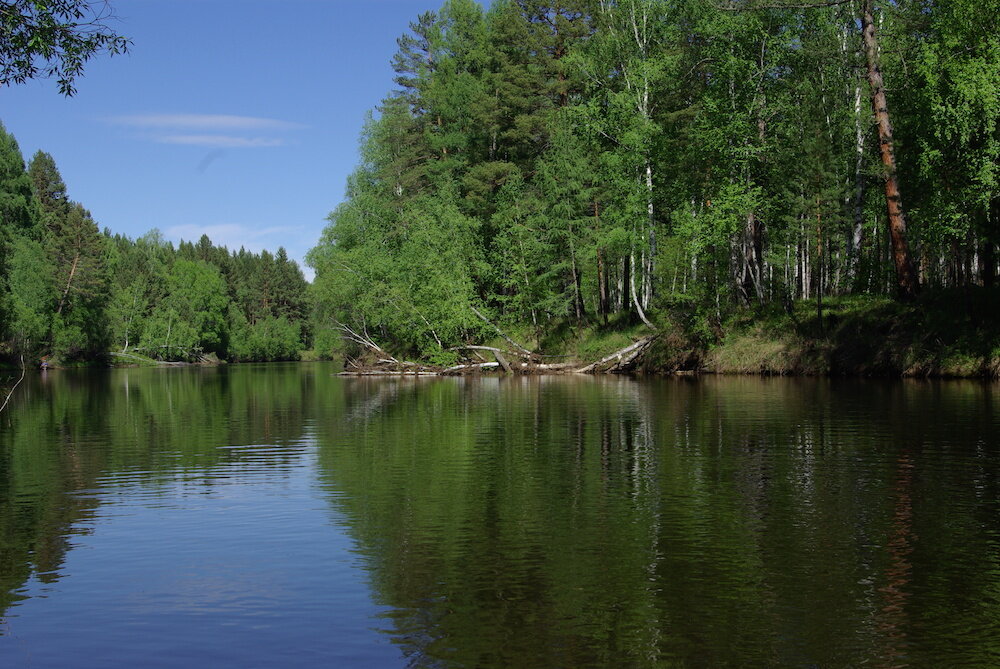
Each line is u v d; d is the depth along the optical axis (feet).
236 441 52.65
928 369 94.27
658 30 135.44
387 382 133.80
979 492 32.45
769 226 125.08
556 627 18.98
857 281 121.08
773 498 31.94
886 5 117.80
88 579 23.16
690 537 26.40
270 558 24.90
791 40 115.96
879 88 103.45
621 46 136.67
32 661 17.61
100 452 48.14
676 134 130.72
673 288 128.06
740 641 18.03
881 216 132.36
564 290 155.33
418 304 155.94
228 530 28.43
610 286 193.57
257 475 39.24
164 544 26.71
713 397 78.07
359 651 17.85
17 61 39.55
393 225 179.83
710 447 45.42
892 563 23.38
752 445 45.65
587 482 35.94
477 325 152.05
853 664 16.80
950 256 122.52
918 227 109.19
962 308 96.84
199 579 22.98
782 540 25.88
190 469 41.39
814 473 36.88
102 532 28.40
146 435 56.80
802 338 112.16
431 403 82.02
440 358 153.28
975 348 91.30
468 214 172.76
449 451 46.19
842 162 127.13
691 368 125.18
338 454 45.78
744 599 20.61
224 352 365.81
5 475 40.01
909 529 27.02
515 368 144.46
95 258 268.41
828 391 81.35
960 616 19.31
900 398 70.79
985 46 94.68
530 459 42.70
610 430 54.29
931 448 43.19
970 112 91.45
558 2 165.37
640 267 149.48
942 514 28.94
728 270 128.26
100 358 276.21
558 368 140.46
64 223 288.30
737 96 117.60
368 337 174.70
